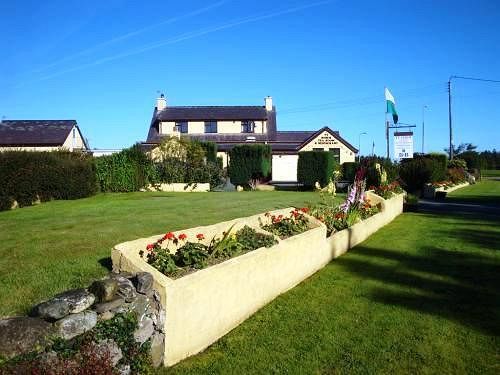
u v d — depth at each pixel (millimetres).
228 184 25609
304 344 4988
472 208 18422
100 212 11086
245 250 6039
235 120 42625
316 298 6508
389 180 19141
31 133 36438
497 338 5176
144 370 3961
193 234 5961
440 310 6023
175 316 4348
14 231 7965
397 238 11141
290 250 6867
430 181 25344
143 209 11836
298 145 42125
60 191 15172
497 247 9836
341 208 10453
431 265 8328
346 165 30719
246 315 5691
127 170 19375
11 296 4492
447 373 4414
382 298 6516
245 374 4297
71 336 3539
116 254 4824
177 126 42312
